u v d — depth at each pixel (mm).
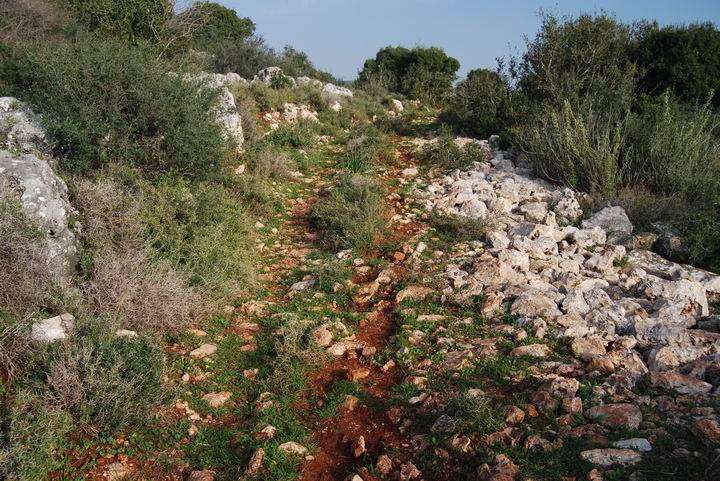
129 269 5582
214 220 7305
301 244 8203
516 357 5199
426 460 4004
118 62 7727
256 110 13852
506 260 7094
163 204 6867
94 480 3773
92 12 12125
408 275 6961
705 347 5039
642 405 4320
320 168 11867
